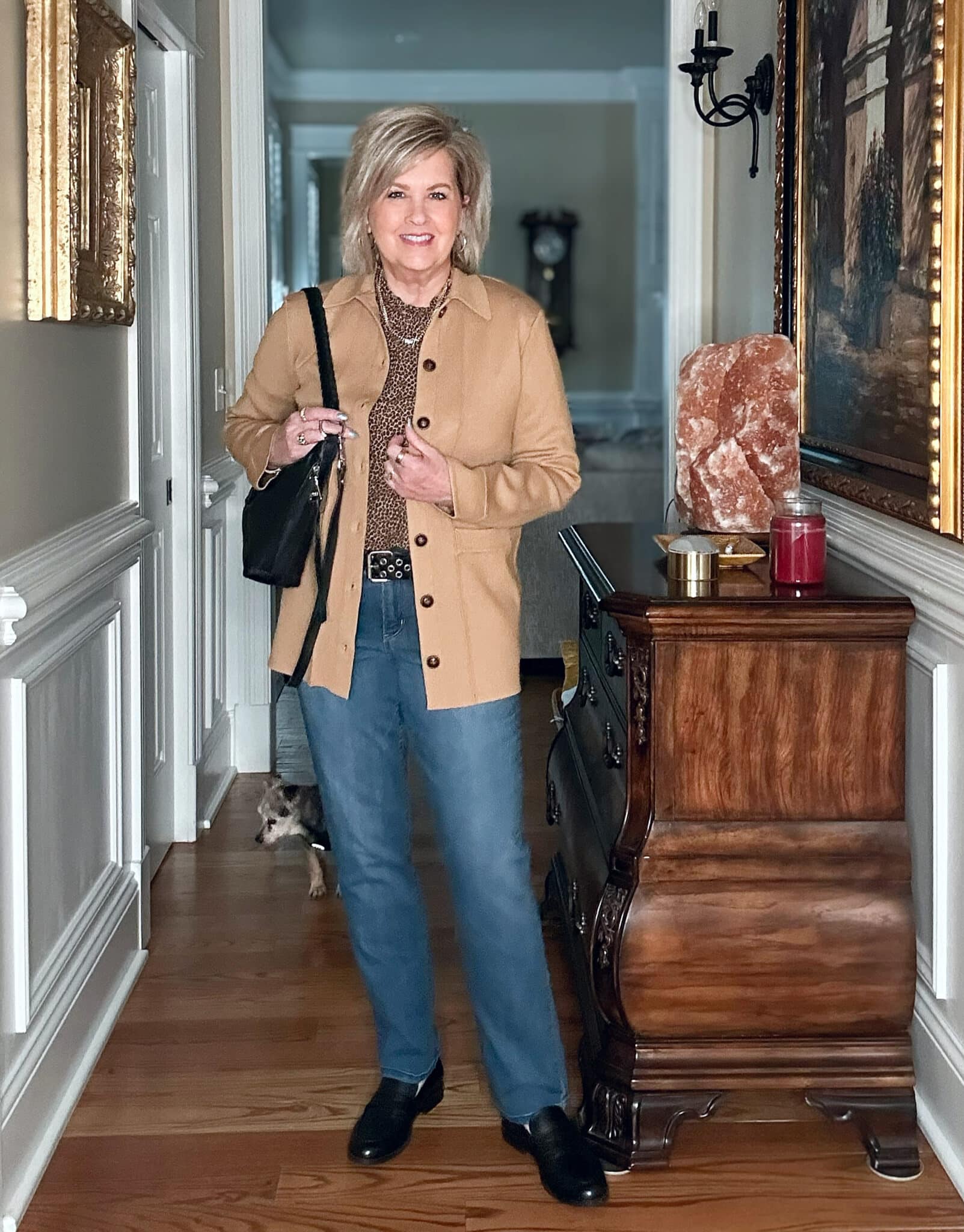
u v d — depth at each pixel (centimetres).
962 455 224
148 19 349
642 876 232
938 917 242
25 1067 234
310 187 1153
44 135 237
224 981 317
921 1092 254
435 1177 235
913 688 257
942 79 224
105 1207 226
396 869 238
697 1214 224
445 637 218
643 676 232
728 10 423
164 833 409
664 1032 235
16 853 229
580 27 999
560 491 221
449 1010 303
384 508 219
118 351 313
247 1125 253
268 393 233
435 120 210
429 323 218
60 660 256
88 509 286
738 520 297
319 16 951
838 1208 226
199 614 428
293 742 559
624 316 1186
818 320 314
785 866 232
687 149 448
